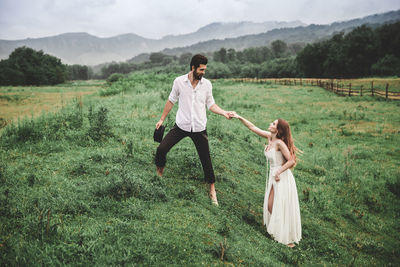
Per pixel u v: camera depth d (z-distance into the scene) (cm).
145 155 519
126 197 347
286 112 1691
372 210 611
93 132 589
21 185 349
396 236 514
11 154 458
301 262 350
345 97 2323
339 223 528
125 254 240
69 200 316
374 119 1465
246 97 2339
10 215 278
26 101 2117
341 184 729
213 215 373
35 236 247
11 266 209
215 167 572
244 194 503
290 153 407
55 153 480
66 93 3003
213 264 260
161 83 2130
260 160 745
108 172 406
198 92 383
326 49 7500
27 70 7956
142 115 889
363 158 941
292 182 413
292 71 9319
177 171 491
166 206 353
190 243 281
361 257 425
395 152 977
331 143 1107
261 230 413
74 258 229
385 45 6384
